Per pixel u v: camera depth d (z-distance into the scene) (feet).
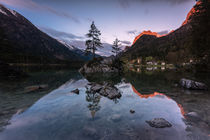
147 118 11.49
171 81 38.81
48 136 8.36
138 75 65.62
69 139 8.02
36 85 32.63
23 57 337.11
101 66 98.68
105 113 12.89
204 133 8.63
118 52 178.81
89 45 111.65
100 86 27.78
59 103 16.67
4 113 12.64
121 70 108.47
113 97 19.80
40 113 12.77
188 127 9.54
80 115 12.30
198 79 37.24
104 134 8.67
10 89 26.91
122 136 8.38
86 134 8.64
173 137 8.22
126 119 11.30
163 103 16.33
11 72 52.08
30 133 8.71
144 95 21.54
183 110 13.41
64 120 11.04
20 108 14.39
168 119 11.16
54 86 31.96
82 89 27.94
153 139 8.02
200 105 14.92
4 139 7.92
